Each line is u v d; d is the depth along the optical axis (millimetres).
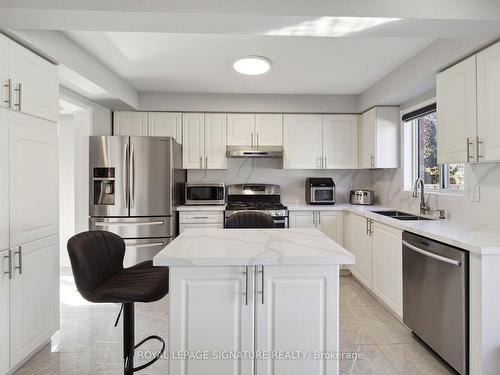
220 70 2977
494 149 1790
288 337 1352
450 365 1806
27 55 1898
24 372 1853
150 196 3271
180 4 1585
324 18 1642
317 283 1356
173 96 3711
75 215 3287
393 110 3457
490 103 1814
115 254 1755
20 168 1851
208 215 3559
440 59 2238
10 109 1774
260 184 4148
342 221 3703
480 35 1811
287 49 2500
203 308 1337
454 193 2617
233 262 1312
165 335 2299
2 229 1720
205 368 1343
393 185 3602
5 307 1733
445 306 1820
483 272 1571
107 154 3219
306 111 3816
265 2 1608
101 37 2293
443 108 2225
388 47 2445
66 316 2629
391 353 2051
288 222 3662
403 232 2291
